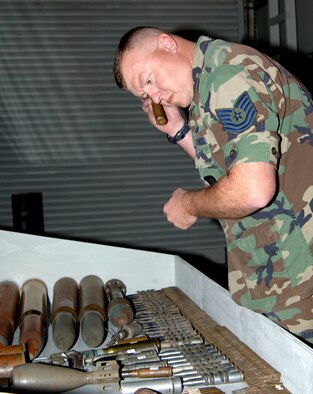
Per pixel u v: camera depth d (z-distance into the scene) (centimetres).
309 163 169
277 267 172
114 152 530
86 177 527
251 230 175
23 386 158
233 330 198
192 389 154
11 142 517
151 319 223
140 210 536
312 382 139
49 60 521
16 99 518
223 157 168
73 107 524
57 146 523
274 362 163
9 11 515
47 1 519
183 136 232
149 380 162
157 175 537
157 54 171
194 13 546
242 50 160
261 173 143
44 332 215
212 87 154
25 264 272
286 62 487
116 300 234
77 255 275
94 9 527
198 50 167
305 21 468
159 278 281
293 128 168
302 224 169
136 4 535
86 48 525
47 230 524
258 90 152
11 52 516
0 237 270
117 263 278
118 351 187
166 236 540
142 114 532
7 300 240
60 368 164
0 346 188
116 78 181
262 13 540
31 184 520
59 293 247
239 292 182
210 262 545
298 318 173
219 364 169
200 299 238
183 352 183
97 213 530
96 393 162
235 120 147
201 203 164
